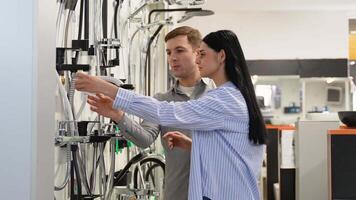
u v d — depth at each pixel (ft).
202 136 6.04
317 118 15.92
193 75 8.13
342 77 28.35
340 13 29.50
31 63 3.38
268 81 28.68
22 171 3.37
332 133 10.28
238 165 6.04
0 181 3.38
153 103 5.67
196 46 8.05
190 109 5.79
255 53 29.96
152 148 10.00
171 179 7.71
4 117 3.38
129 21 9.59
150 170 9.37
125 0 9.59
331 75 28.37
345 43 29.43
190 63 8.06
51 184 3.75
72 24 6.38
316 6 28.35
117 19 7.47
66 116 5.53
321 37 29.58
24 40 3.37
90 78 5.45
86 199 5.89
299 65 28.58
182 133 7.43
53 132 3.81
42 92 3.50
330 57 29.48
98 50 6.43
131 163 7.88
